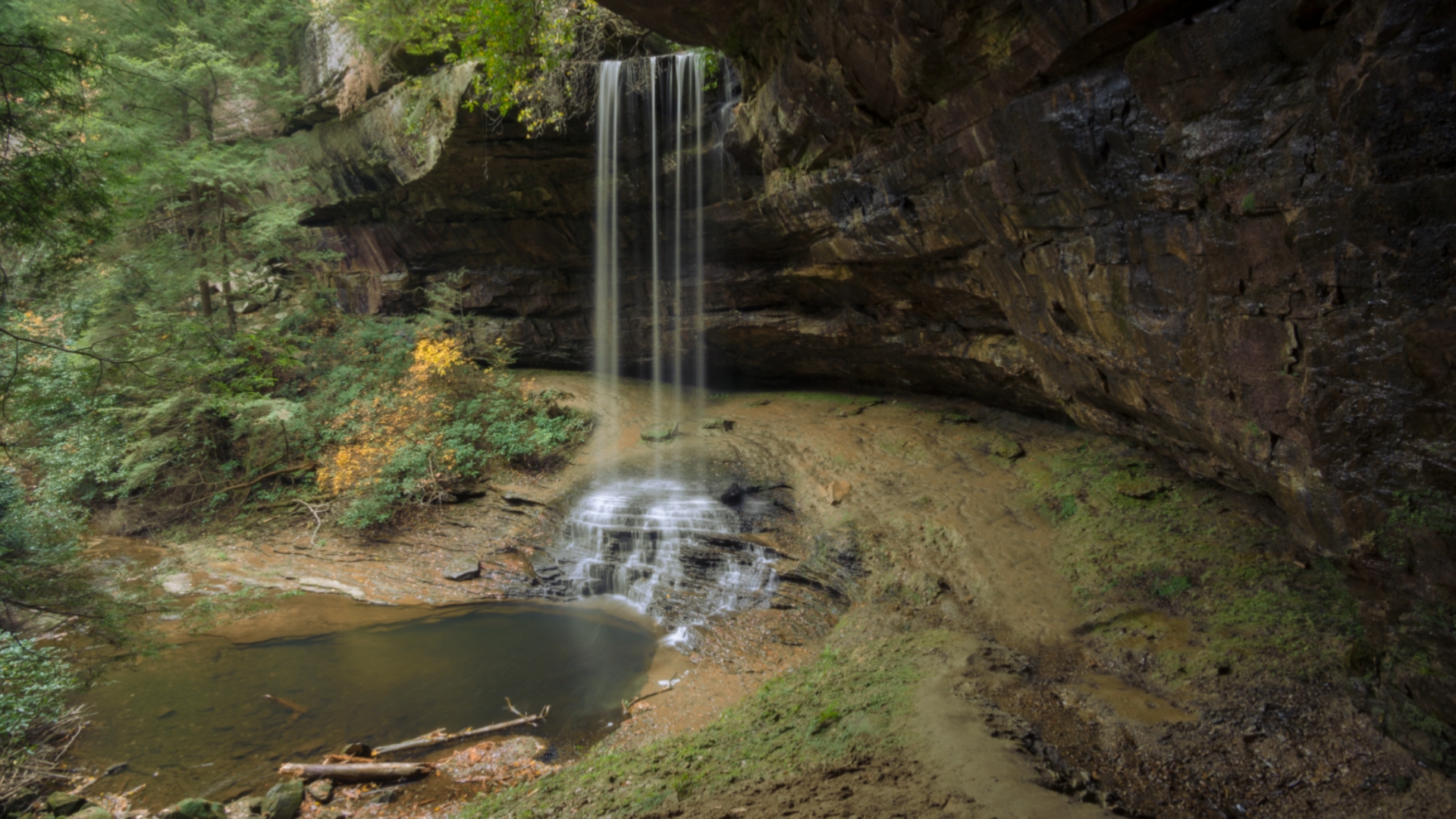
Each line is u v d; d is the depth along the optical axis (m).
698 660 8.17
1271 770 4.36
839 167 8.88
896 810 3.25
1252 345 4.46
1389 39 2.95
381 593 10.60
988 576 7.78
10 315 6.60
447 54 13.41
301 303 17.86
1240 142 3.98
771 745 4.69
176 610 9.11
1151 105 4.51
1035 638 6.64
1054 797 3.32
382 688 7.88
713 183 12.36
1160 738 4.82
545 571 10.80
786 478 11.20
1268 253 4.06
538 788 5.08
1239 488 6.98
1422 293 3.14
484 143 13.42
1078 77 5.01
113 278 12.23
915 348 11.89
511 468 13.35
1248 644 5.70
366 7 13.02
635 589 10.06
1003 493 9.42
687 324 15.27
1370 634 4.23
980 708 4.72
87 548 12.42
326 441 14.79
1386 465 3.58
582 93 12.56
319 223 19.59
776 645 8.16
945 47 5.81
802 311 13.77
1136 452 9.43
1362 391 3.60
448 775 6.18
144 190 12.46
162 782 6.23
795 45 7.75
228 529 13.05
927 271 9.80
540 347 18.30
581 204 14.69
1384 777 3.97
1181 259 4.93
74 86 5.71
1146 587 6.90
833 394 14.87
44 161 5.38
